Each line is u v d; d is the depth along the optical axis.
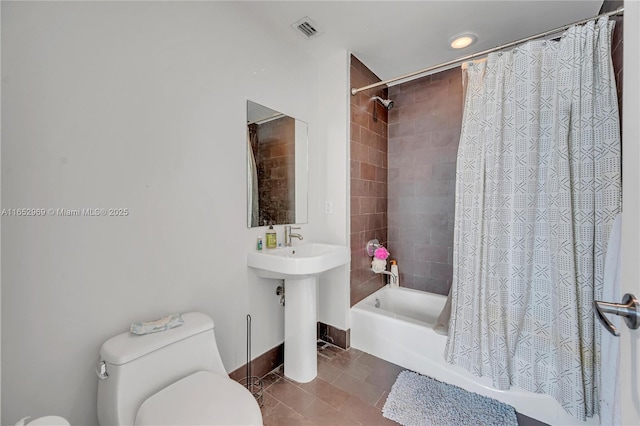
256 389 1.66
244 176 1.67
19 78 0.92
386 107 2.54
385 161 2.67
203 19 1.44
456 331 1.68
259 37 1.74
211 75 1.48
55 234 1.00
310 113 2.15
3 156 0.89
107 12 1.11
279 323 1.92
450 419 1.42
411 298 2.47
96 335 1.10
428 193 2.49
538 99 1.47
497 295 1.53
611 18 1.45
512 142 1.52
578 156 1.36
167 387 1.07
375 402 1.56
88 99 1.07
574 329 1.32
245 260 1.68
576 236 1.36
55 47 0.99
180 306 1.37
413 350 1.87
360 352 2.09
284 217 1.95
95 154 1.09
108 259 1.13
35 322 0.96
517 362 1.50
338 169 2.15
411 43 1.99
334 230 2.19
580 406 1.29
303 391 1.65
